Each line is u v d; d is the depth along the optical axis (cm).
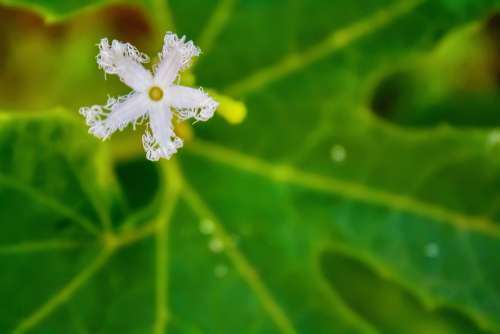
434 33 40
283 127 41
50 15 38
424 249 40
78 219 39
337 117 41
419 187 40
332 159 41
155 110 37
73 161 39
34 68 43
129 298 40
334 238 41
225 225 41
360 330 40
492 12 40
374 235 40
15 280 39
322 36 40
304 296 41
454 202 40
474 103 44
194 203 41
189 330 40
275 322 41
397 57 40
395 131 40
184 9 40
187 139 41
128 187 41
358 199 41
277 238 41
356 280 43
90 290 40
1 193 39
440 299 40
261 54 41
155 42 43
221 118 41
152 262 40
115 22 42
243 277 41
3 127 38
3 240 39
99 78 43
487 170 40
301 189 41
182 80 37
